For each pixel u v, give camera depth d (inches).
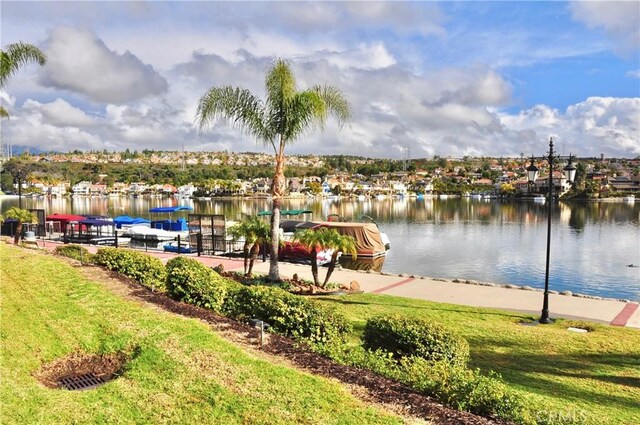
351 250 596.1
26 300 306.5
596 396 264.2
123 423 166.4
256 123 601.3
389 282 668.1
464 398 192.9
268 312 280.2
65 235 1140.5
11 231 1134.4
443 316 457.1
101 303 302.5
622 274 954.7
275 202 604.1
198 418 169.0
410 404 185.8
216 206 4160.9
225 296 322.0
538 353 345.4
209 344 234.1
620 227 1984.5
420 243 1460.4
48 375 213.0
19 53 775.1
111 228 1424.7
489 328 414.0
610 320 466.3
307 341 255.8
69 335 251.3
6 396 181.2
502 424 179.0
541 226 2048.5
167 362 212.8
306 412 172.7
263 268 761.0
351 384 202.4
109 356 230.1
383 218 2578.7
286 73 582.9
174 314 286.5
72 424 164.9
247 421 167.3
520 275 946.7
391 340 250.1
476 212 3102.9
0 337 243.4
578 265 1057.5
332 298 534.3
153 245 1178.0
